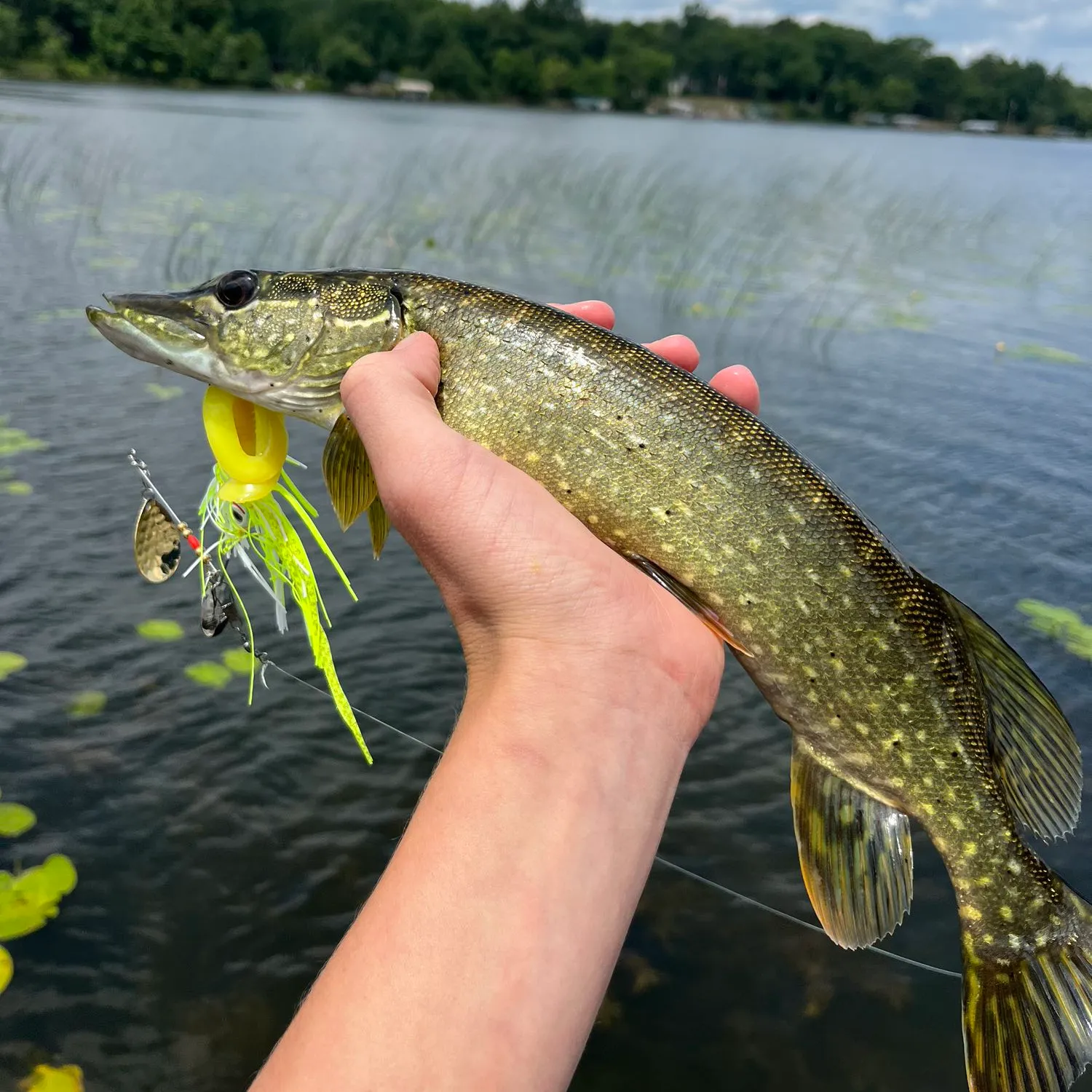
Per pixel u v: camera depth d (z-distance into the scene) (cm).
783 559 32
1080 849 51
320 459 87
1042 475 92
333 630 63
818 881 33
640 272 171
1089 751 56
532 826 23
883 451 96
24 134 288
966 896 32
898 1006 43
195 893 46
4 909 44
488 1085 20
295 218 190
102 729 54
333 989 21
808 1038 42
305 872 47
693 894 48
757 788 55
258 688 58
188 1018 41
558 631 26
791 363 123
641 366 33
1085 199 343
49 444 83
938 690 32
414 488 27
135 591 65
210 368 35
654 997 43
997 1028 31
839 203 290
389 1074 19
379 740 55
